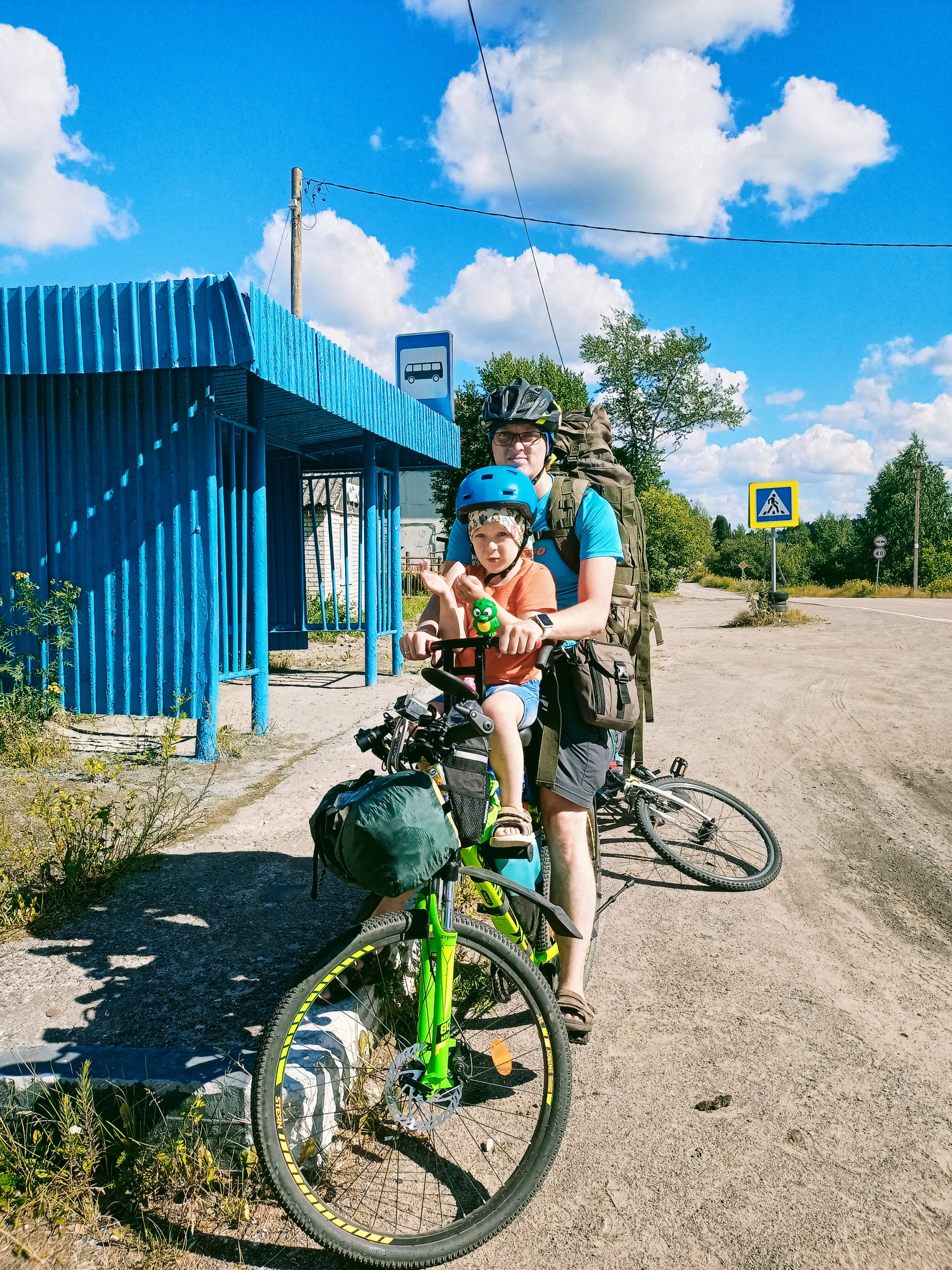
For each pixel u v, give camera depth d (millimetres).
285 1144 1968
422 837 1921
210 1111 2279
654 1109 2555
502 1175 2271
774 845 4430
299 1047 2393
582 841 2738
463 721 2146
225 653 6691
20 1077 2348
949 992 3281
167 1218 2146
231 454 6699
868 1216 2135
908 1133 2447
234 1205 2154
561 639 2455
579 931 2539
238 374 6676
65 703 6531
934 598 32438
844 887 4289
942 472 66688
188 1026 2727
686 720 7977
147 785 5461
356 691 9461
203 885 3891
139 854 4082
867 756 6727
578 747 2719
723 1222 2121
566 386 29484
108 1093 2332
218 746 6504
